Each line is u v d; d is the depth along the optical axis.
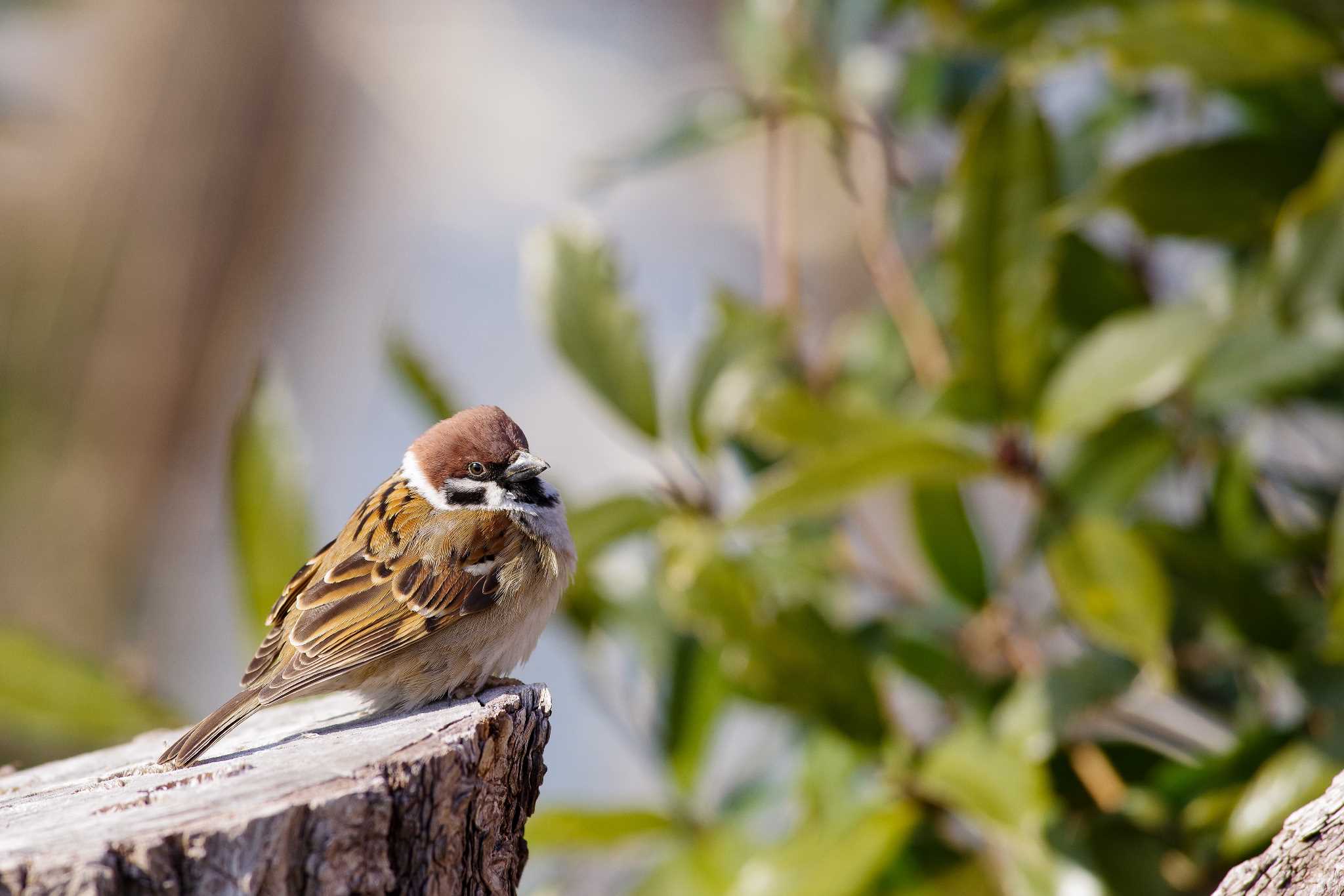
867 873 7.93
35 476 20.58
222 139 21.75
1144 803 8.30
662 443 9.08
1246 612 8.34
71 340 21.02
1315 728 7.96
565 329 9.09
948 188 8.57
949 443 8.02
